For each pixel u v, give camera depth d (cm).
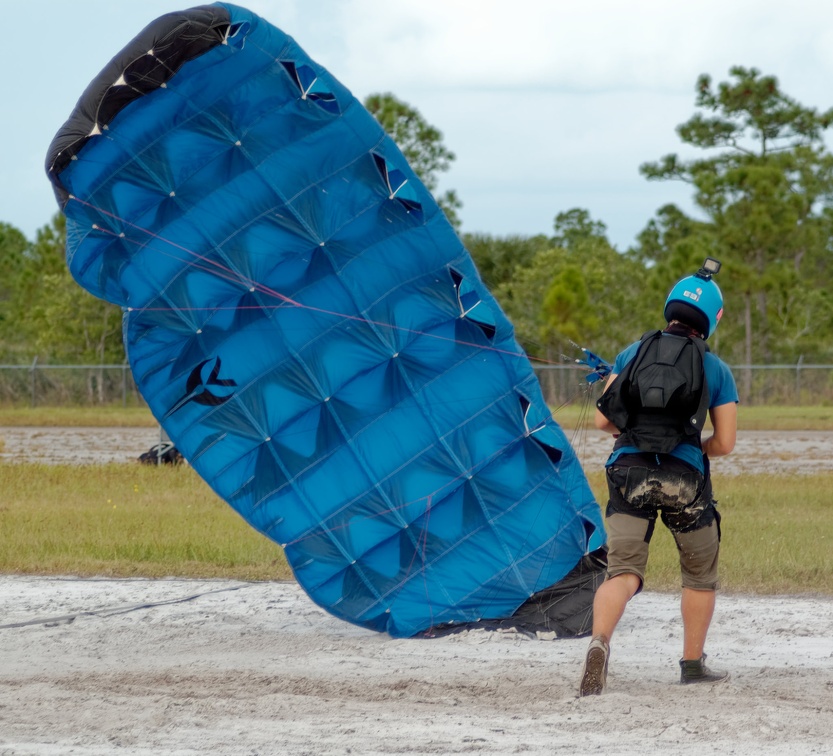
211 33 1245
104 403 6831
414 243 1338
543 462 1354
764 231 7312
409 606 1312
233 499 1349
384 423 1330
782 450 4306
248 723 888
